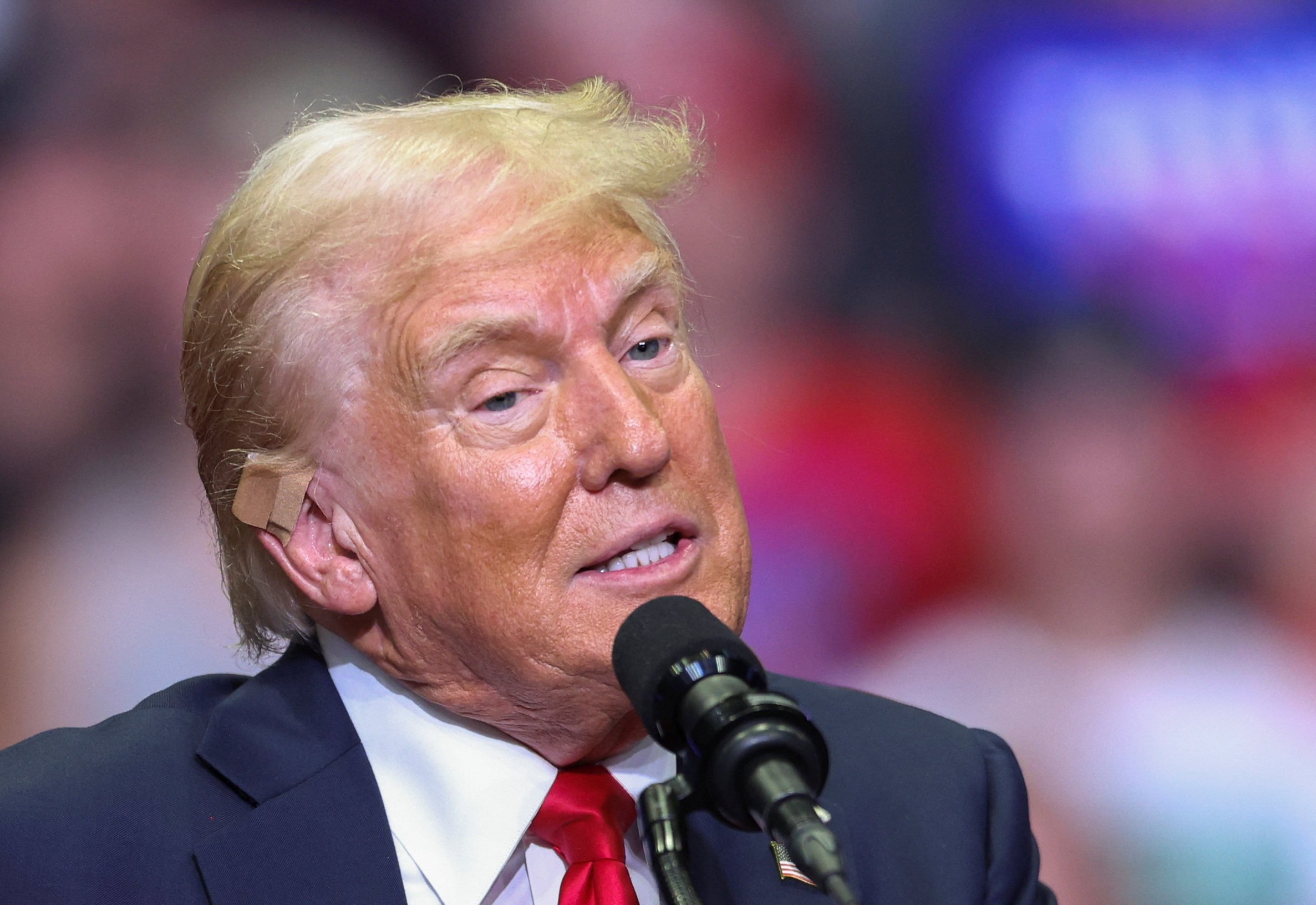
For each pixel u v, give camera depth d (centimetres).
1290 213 1201
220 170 1032
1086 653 1126
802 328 1164
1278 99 1218
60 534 997
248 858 515
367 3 1073
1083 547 1146
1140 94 1199
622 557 507
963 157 1186
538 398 495
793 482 1131
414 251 490
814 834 354
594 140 522
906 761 626
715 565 511
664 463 488
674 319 528
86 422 1009
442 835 528
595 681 496
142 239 1020
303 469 515
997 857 610
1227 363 1180
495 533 487
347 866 519
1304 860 1071
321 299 500
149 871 513
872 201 1178
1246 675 1117
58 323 1009
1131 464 1156
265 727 549
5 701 973
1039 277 1186
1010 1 1185
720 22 1152
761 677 407
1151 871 1076
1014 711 1108
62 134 1017
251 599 572
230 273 519
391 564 510
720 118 1152
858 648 1117
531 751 537
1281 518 1155
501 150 506
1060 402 1170
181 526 1011
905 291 1176
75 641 987
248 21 1046
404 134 509
